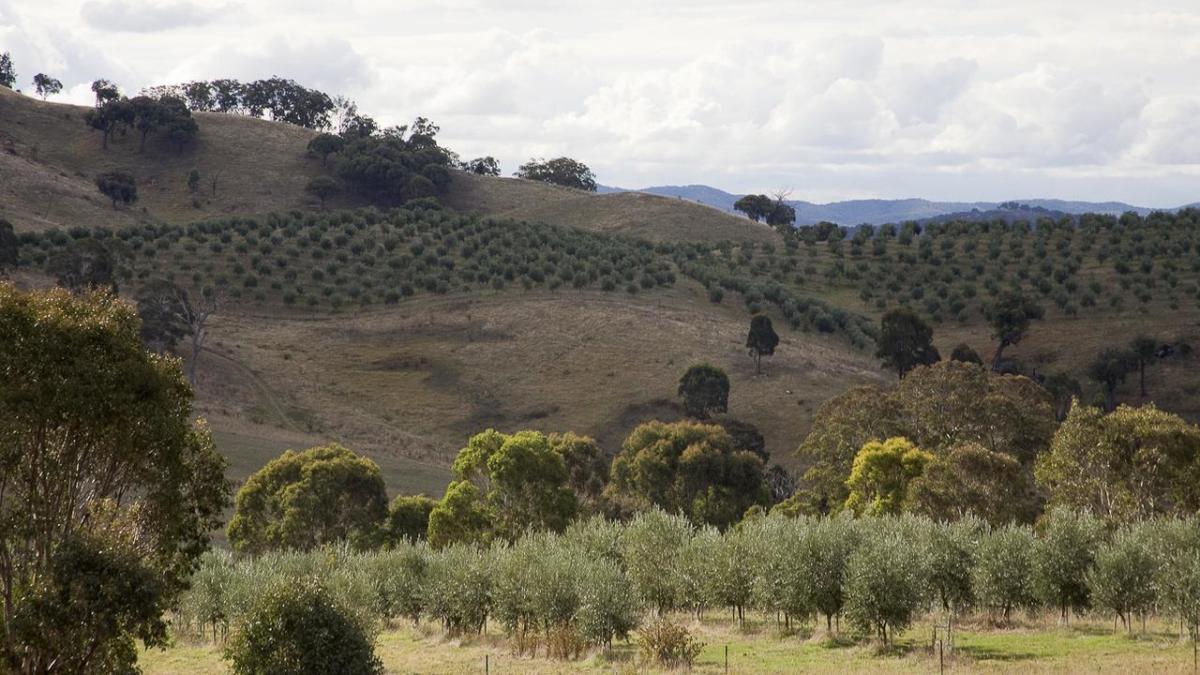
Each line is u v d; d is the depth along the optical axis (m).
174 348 128.50
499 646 42.12
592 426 120.38
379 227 185.25
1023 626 41.91
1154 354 135.25
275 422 113.88
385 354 137.50
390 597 48.62
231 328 141.12
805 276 177.25
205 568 47.94
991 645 37.12
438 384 130.50
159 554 31.08
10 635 27.22
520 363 134.88
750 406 123.88
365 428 116.38
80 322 28.84
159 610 29.11
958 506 65.44
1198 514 44.53
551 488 77.94
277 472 76.44
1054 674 30.12
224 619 45.03
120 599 27.95
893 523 49.41
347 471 74.62
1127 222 184.50
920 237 195.75
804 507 84.00
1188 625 35.88
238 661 31.34
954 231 192.75
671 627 36.94
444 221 199.00
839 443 88.75
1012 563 42.16
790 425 120.12
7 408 27.28
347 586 44.31
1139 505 61.44
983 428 87.44
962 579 43.84
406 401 126.50
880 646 37.44
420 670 37.03
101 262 133.75
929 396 89.50
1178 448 62.28
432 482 99.12
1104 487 62.59
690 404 118.88
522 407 125.25
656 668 35.16
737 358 136.25
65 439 29.08
